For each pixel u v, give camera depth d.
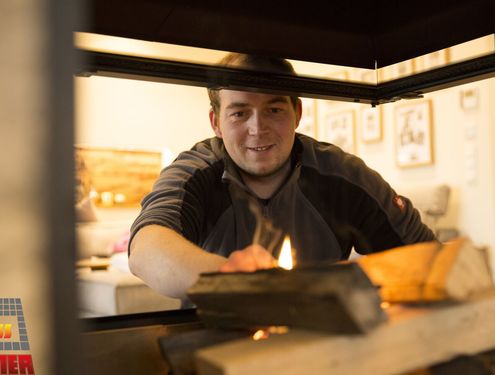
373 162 4.78
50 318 0.20
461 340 0.45
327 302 0.37
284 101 1.16
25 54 0.19
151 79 0.88
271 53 0.94
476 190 4.07
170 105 4.61
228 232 1.23
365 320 0.38
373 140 4.73
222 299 0.48
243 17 0.88
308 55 0.98
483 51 0.92
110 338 0.61
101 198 4.14
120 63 0.82
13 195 0.19
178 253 0.78
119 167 4.26
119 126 4.43
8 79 0.18
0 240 0.19
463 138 4.14
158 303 2.74
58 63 0.19
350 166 1.29
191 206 1.10
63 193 0.20
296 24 0.94
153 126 4.56
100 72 0.82
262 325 0.47
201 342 0.48
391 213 1.28
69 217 0.20
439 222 4.22
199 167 1.19
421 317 0.42
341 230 1.28
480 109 4.02
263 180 1.23
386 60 1.06
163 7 0.81
